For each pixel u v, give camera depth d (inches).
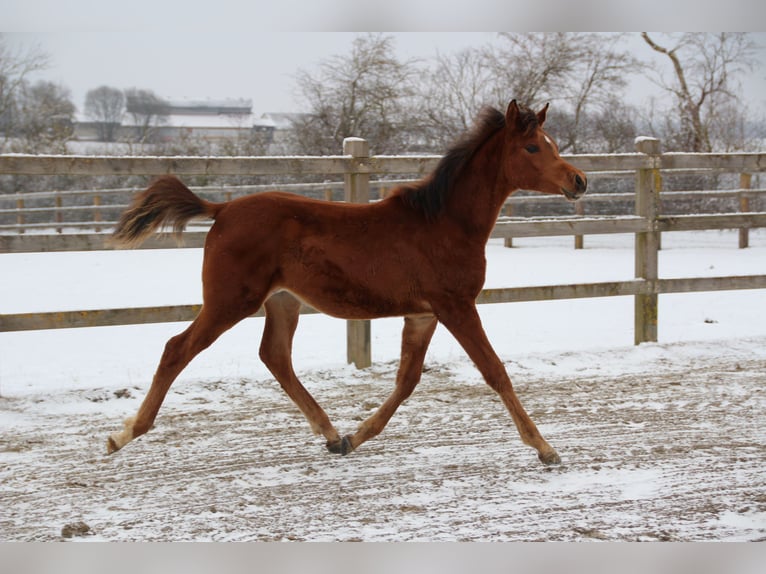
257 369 245.8
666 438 179.3
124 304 349.7
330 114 808.9
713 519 133.8
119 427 187.0
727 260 510.6
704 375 236.8
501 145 166.4
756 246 621.3
